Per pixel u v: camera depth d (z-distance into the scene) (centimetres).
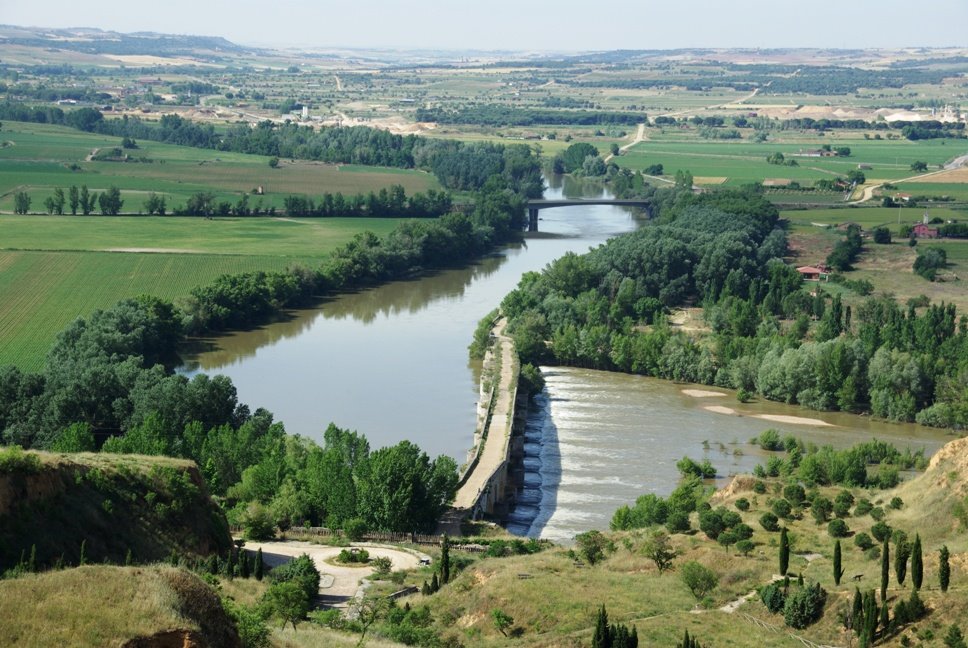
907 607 16475
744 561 19250
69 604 11744
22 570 15625
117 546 17625
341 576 19425
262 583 17950
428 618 17400
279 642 13812
